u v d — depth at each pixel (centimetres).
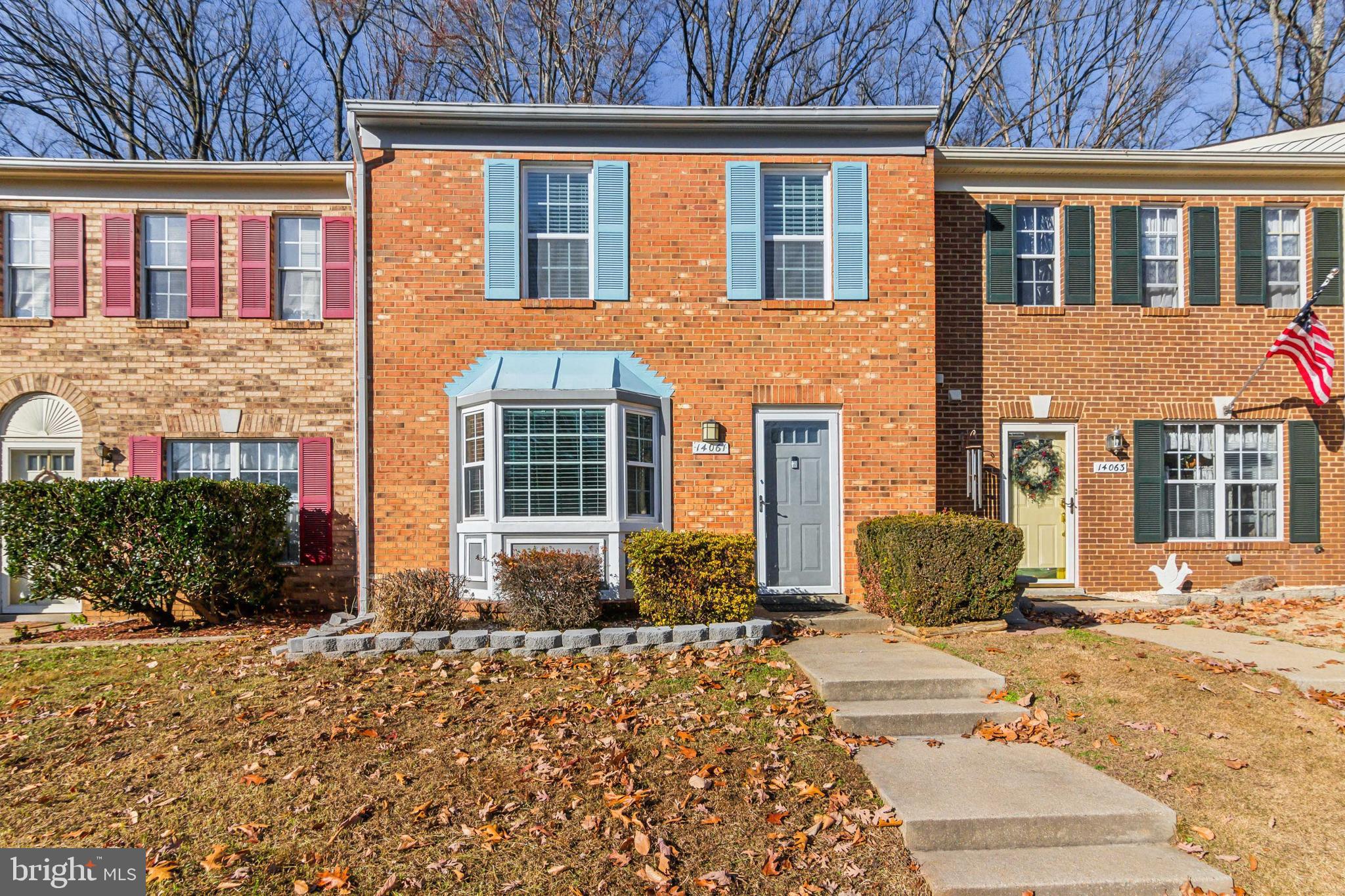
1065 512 1097
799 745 539
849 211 987
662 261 976
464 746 526
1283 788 495
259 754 514
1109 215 1100
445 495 943
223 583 952
